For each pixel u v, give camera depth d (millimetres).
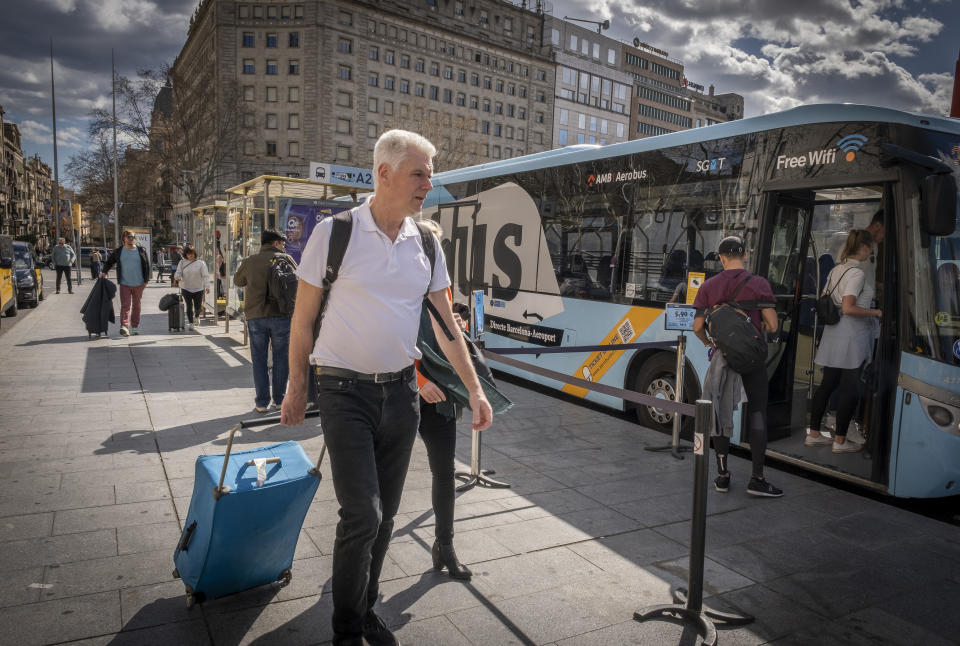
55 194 41844
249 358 10102
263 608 2912
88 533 3641
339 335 2365
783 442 5609
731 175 5852
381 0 66562
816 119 5184
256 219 12086
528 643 2742
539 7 84812
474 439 4805
